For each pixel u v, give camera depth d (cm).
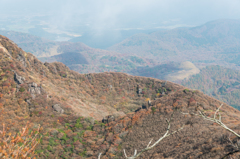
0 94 7456
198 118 5347
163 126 5903
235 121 4606
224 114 5722
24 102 7750
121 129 6956
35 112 7650
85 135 7119
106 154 5609
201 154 3084
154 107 7531
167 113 6662
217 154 2827
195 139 4009
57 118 8000
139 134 6091
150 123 6588
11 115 6681
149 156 4262
